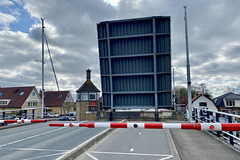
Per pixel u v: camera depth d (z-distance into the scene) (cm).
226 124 395
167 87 1875
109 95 2041
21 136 965
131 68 1856
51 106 5294
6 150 679
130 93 1942
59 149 690
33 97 4688
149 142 780
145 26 1694
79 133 1039
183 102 7444
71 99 5944
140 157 572
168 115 1900
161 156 581
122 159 555
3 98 4506
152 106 1952
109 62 1856
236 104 4622
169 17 1641
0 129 1211
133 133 997
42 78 2581
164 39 1722
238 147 657
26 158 582
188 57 1494
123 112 2005
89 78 3341
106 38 1780
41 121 572
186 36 1517
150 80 1869
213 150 589
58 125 536
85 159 558
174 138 774
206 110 953
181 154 550
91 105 2186
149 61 1808
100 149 670
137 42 1755
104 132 938
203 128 405
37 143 792
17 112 4144
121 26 1730
